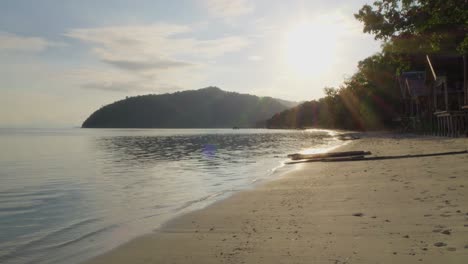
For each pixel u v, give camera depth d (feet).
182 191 48.88
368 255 19.45
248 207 34.88
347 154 80.33
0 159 109.60
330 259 19.43
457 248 19.22
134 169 78.18
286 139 215.31
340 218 27.45
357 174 50.85
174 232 27.68
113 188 52.54
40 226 31.99
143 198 44.37
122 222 32.45
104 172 73.36
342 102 301.84
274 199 38.01
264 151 124.88
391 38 65.46
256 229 26.61
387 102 250.37
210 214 32.91
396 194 34.22
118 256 22.95
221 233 26.37
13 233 29.78
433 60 124.57
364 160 69.15
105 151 142.41
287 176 55.83
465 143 88.99
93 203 41.78
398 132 207.72
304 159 80.74
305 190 41.96
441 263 17.61
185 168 78.38
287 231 25.32
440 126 130.31
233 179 59.41
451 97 135.33
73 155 123.85
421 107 170.40
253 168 75.00
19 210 38.58
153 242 25.39
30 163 96.02
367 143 124.06
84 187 53.98
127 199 43.86
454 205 27.91
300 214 30.04
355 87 281.54
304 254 20.49
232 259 20.74
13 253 24.84
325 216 28.53
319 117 492.13
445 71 122.11
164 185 54.70
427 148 82.58
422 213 26.53
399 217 26.09
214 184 54.54
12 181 61.67
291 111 631.15
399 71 74.84
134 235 27.66
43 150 152.66
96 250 24.66
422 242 20.59
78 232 29.71
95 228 30.76
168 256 22.25
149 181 59.26
